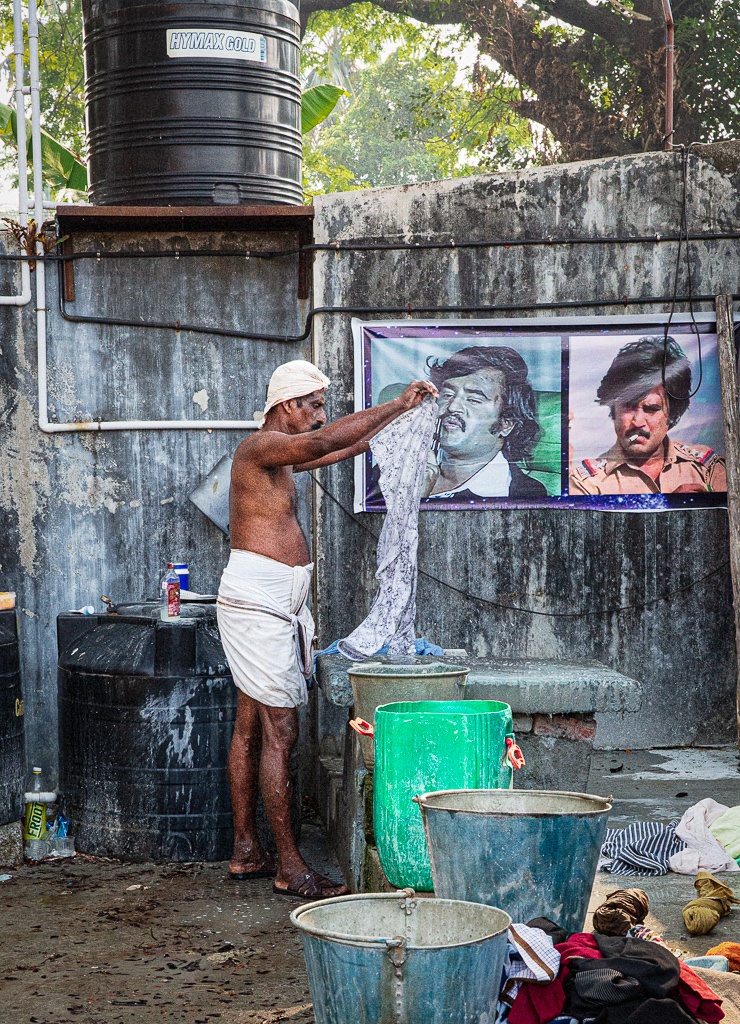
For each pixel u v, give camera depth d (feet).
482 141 66.18
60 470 19.12
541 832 9.05
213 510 19.33
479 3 58.75
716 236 20.21
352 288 19.83
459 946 7.51
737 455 19.92
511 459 20.21
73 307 19.13
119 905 14.17
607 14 53.78
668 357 20.34
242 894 14.61
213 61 19.65
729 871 13.55
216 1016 10.78
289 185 20.76
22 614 19.02
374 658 14.89
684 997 8.41
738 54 51.31
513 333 20.11
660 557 20.52
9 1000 11.19
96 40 20.18
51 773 19.04
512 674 15.05
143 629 16.24
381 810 11.74
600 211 20.15
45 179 27.96
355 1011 7.60
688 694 20.59
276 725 14.66
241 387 19.61
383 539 15.81
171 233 19.42
